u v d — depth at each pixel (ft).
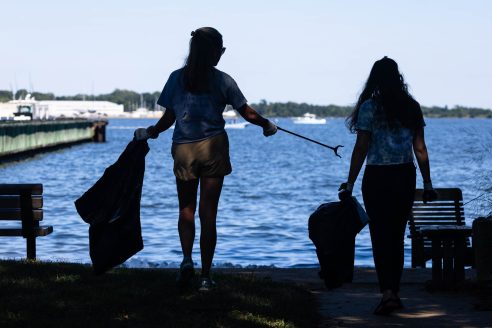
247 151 501.97
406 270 50.62
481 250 37.70
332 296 41.04
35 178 253.03
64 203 161.27
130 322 32.58
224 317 33.58
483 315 36.04
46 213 138.31
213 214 37.29
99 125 626.64
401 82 36.24
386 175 35.78
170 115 37.58
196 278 41.55
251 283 41.34
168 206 155.53
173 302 36.04
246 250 95.04
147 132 37.70
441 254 42.60
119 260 37.63
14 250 87.81
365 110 36.14
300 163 359.25
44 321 32.17
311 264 82.17
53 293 37.45
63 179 248.32
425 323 34.32
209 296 37.06
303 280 46.29
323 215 36.50
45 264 46.29
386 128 35.78
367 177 36.24
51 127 445.37
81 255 86.38
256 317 33.53
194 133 36.52
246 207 159.94
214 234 37.47
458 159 367.66
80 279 41.16
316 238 36.42
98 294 37.42
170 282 40.63
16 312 33.83
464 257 42.78
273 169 311.47
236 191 203.21
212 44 36.52
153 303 35.91
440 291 42.37
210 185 36.99
